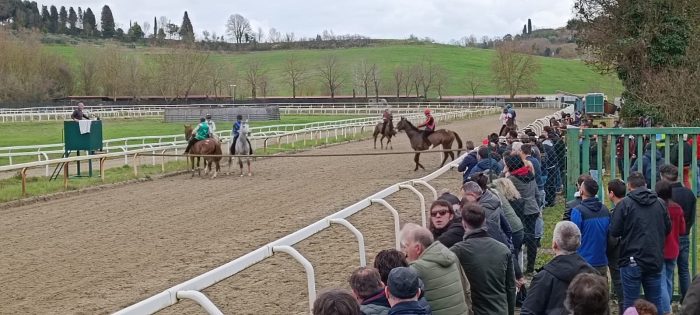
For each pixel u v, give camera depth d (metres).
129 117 51.91
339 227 10.88
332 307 3.23
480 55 120.94
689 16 23.03
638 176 5.91
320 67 95.25
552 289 4.56
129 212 13.18
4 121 43.16
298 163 22.27
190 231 11.11
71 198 15.22
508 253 5.02
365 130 37.59
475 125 39.66
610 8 24.50
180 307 6.94
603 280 3.76
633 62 23.83
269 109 49.91
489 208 6.12
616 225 5.83
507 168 8.17
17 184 16.84
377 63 107.94
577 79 102.56
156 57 87.12
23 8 148.38
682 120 19.14
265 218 12.13
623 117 23.17
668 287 6.25
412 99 78.00
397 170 19.62
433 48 124.44
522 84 78.88
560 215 11.98
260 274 8.12
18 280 8.26
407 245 4.62
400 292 3.71
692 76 19.56
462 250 4.98
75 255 9.54
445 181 16.48
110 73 78.00
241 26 147.75
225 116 49.69
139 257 9.30
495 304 4.95
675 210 6.25
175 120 49.00
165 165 21.45
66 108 53.62
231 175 19.41
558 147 13.63
